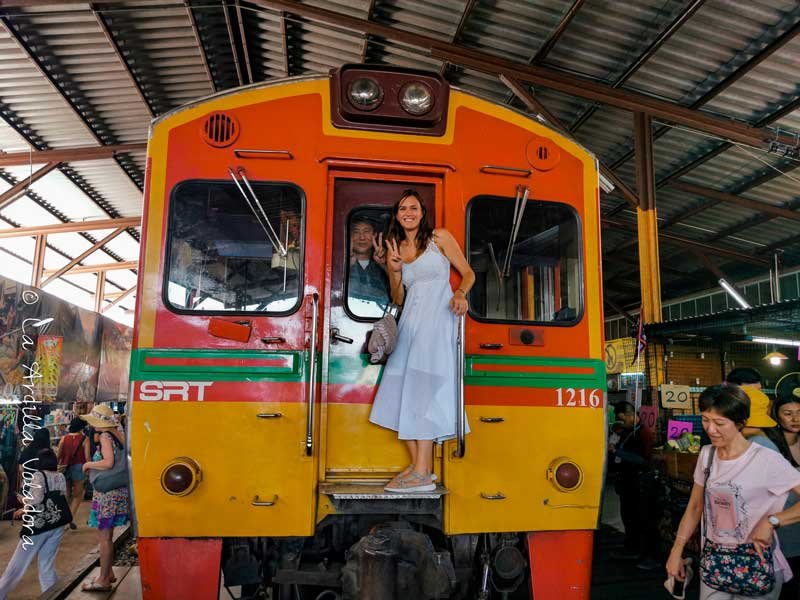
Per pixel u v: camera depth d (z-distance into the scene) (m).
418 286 3.29
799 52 7.59
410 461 3.32
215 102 3.46
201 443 3.12
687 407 8.02
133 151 12.98
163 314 3.25
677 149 10.27
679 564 3.14
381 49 9.70
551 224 3.72
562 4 7.54
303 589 3.30
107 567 5.85
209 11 9.15
